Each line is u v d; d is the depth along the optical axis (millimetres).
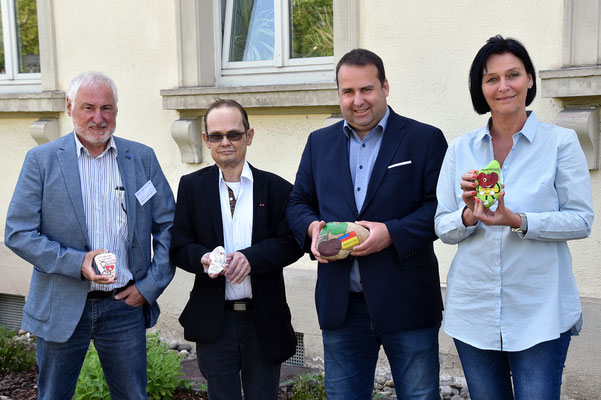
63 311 3172
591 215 2533
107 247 3227
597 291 3943
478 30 4203
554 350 2549
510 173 2594
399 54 4500
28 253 3100
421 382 2971
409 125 2979
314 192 3162
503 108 2562
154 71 5520
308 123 4895
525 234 2480
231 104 3105
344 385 3074
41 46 6000
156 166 3416
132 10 5559
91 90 3094
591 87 3709
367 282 2904
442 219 2723
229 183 3174
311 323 4945
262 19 5289
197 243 3182
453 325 2717
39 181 3150
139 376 3367
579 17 3795
